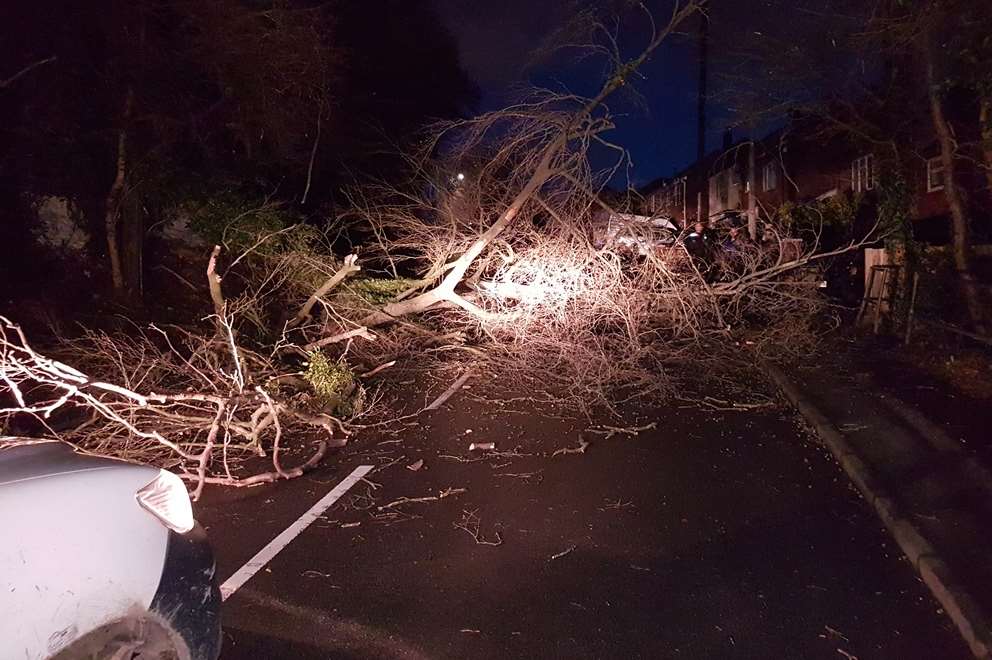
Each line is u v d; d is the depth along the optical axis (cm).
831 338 1400
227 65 1292
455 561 559
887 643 446
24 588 282
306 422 888
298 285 1334
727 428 905
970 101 1314
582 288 1138
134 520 324
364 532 616
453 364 1245
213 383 859
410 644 446
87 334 1015
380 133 1997
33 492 312
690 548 575
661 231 1259
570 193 1213
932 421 848
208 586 341
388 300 1383
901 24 1121
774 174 3156
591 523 626
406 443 875
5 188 1166
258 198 1570
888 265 1420
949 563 520
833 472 742
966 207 1242
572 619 474
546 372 1116
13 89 1142
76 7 1155
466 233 1329
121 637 304
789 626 464
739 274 1419
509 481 734
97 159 1296
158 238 1453
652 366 1187
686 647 442
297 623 471
